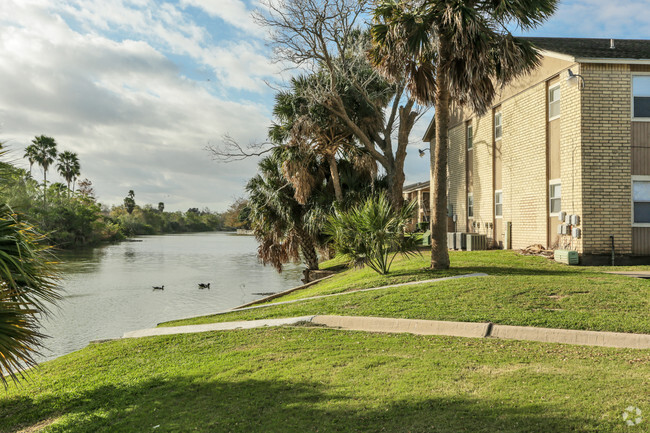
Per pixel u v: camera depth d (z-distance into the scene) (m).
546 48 17.53
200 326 11.12
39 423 6.08
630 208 15.71
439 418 4.70
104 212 142.75
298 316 10.85
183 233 170.12
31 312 6.48
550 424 4.41
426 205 38.97
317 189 27.06
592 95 15.70
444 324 8.87
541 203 18.36
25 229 6.75
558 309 9.30
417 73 15.48
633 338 7.49
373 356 7.18
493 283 11.68
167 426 5.08
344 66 25.47
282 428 4.75
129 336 11.13
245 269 40.62
